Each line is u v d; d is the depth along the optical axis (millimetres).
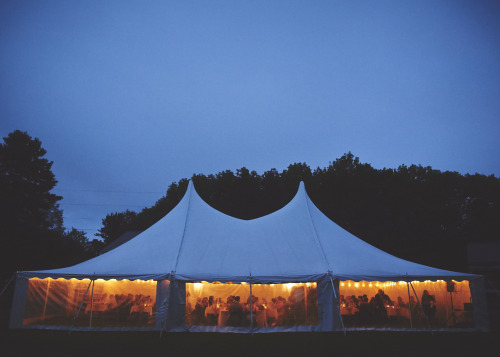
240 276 9016
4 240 23156
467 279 9359
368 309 9578
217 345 7461
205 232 10688
